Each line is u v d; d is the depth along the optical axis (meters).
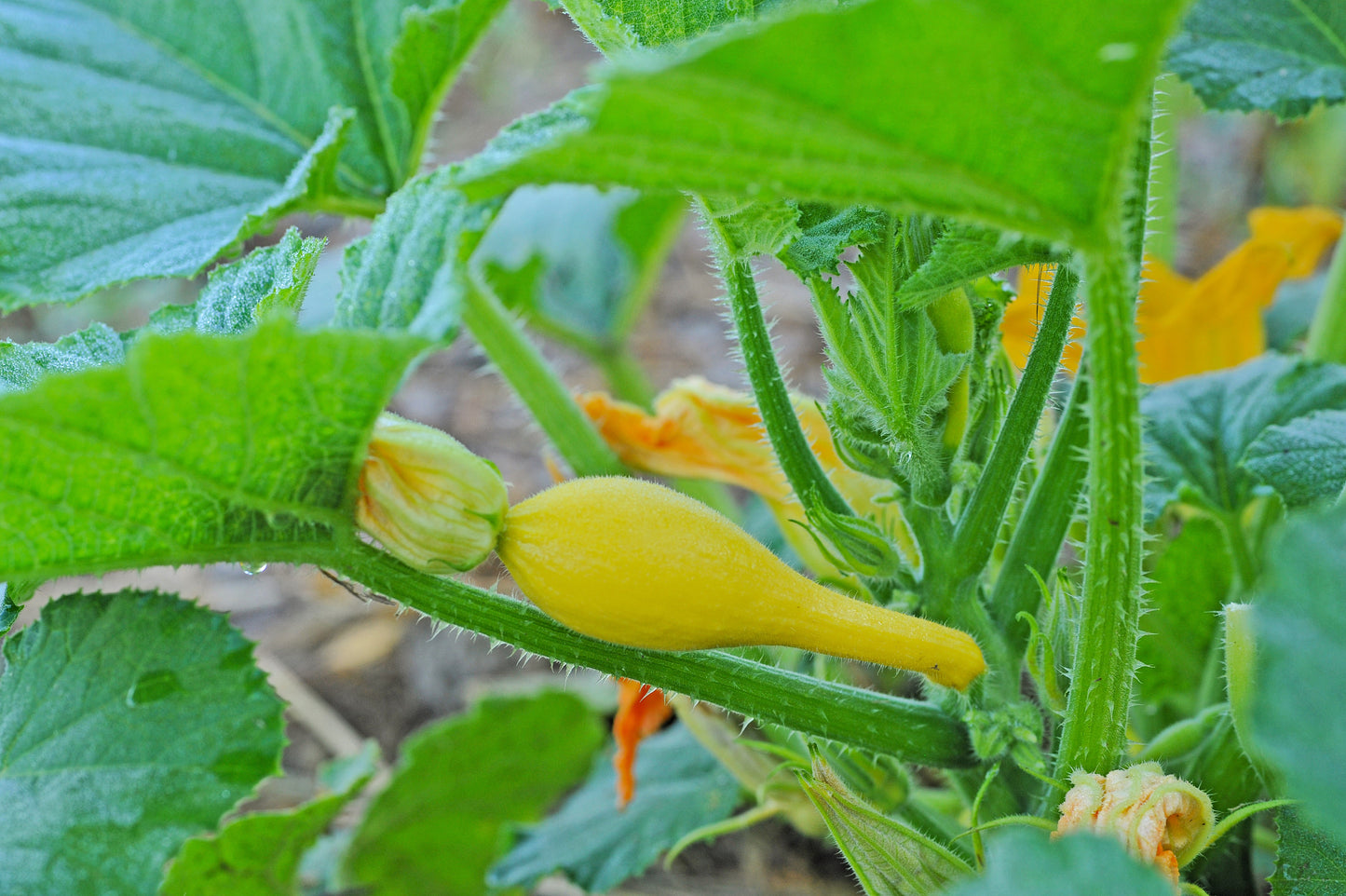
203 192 0.77
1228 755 0.65
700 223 0.65
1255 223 0.87
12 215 0.73
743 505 1.22
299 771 1.11
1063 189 0.52
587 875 0.83
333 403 0.56
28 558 0.58
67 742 0.64
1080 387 0.64
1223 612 0.62
